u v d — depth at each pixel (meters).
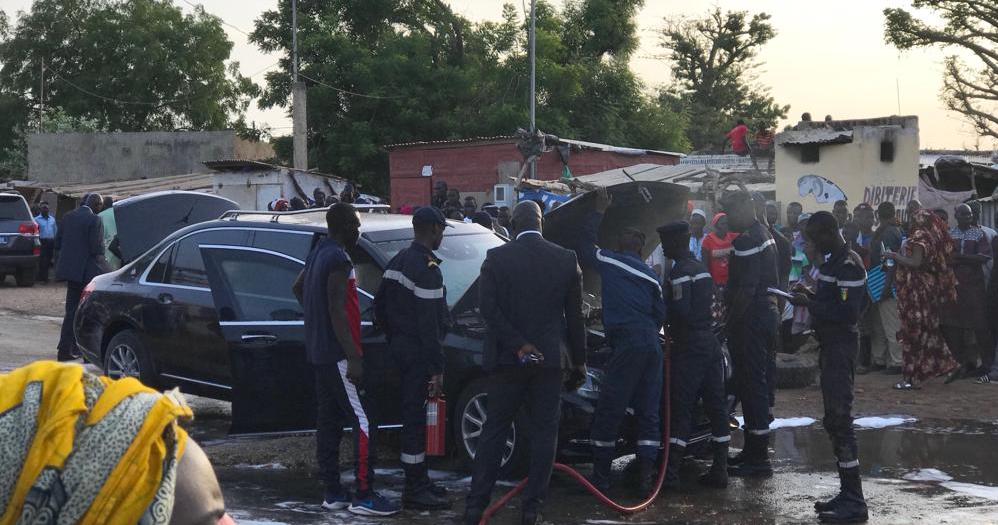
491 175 28.53
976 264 10.95
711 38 64.00
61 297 19.94
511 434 6.81
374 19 43.12
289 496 6.53
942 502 6.39
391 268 6.19
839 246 6.09
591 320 7.49
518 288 5.70
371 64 39.66
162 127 57.44
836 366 6.06
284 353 7.12
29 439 1.61
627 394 6.45
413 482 6.23
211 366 8.09
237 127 58.31
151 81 56.22
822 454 7.77
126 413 1.64
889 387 10.65
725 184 18.50
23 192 33.81
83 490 1.59
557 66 41.91
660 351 6.52
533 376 5.77
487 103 41.50
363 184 39.28
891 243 11.27
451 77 39.81
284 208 18.39
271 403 7.16
